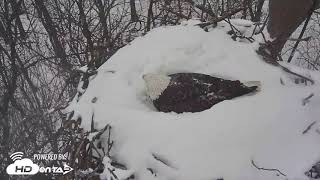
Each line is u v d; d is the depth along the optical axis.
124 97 3.53
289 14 3.61
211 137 3.04
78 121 3.48
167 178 2.95
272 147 3.02
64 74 6.36
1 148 6.01
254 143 3.03
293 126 3.12
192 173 2.91
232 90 3.40
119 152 3.19
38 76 7.55
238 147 3.00
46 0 8.41
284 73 3.58
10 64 8.06
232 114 3.16
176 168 2.95
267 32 3.83
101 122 3.35
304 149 3.01
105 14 7.34
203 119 3.15
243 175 2.90
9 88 7.61
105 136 3.31
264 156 2.98
